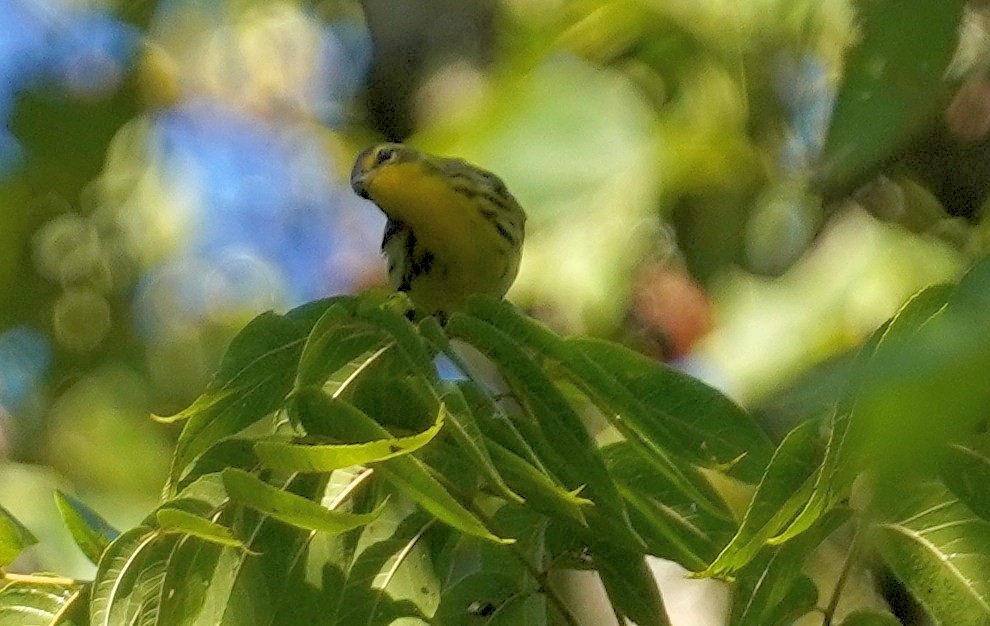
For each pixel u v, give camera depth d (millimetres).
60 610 4117
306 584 4113
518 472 4004
